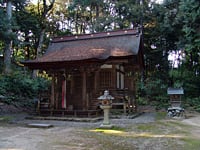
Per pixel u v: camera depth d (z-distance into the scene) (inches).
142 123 442.3
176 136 316.5
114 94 557.9
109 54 554.6
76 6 1063.6
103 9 1041.5
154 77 1008.2
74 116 516.4
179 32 906.1
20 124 432.1
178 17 819.4
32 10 1041.5
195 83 877.2
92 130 364.2
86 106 526.0
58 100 594.2
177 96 603.5
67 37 703.1
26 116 543.8
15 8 772.0
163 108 759.1
